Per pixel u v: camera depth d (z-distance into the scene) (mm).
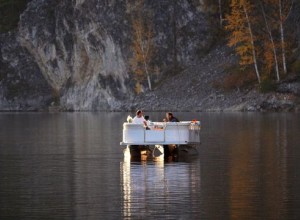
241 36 155250
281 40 153000
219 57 172000
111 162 58656
